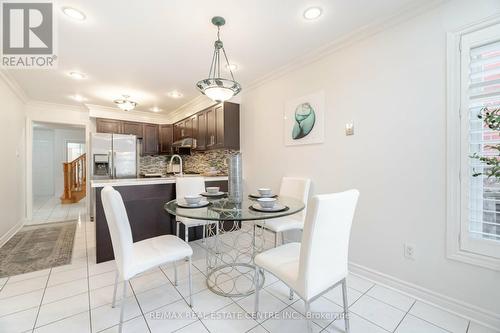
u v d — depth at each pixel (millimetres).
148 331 1493
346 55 2275
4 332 1473
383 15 1896
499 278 1468
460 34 1599
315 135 2574
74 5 1752
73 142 8031
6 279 2131
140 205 2807
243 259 2590
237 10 1821
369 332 1480
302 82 2729
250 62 2752
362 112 2152
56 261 2523
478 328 1501
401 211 1905
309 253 1223
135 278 2158
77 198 6453
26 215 4277
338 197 1269
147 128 5316
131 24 1991
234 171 2172
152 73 3043
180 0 1705
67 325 1538
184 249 1754
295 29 2088
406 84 1861
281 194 2785
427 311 1674
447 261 1670
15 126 3633
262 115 3314
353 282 2070
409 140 1851
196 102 4312
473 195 1570
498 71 1479
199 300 1827
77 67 2850
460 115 1604
